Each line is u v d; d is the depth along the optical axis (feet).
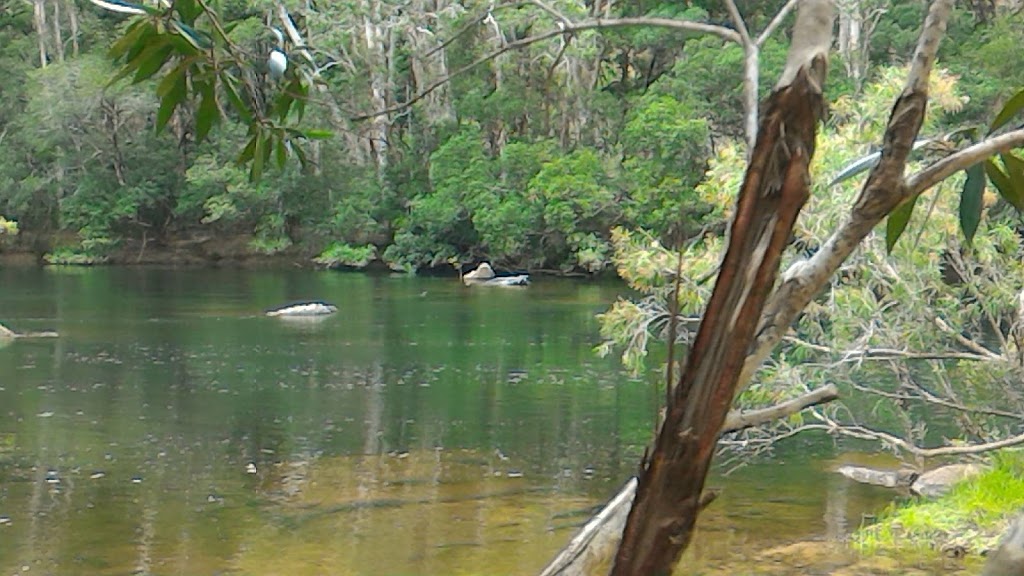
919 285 28.22
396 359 57.11
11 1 132.87
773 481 32.63
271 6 96.17
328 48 107.65
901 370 29.81
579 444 38.29
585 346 61.72
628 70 117.08
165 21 6.81
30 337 63.00
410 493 31.76
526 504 30.66
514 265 112.37
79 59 120.98
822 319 32.35
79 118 121.08
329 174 120.06
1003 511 26.55
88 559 25.77
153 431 39.60
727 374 3.94
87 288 94.02
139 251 125.80
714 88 97.96
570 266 109.50
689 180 94.68
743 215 3.92
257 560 25.72
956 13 88.38
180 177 124.57
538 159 108.47
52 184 125.39
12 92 126.62
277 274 112.16
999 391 30.89
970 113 75.20
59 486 32.14
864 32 93.61
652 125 93.81
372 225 118.93
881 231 27.50
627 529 4.09
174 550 26.48
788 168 3.86
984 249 28.04
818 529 27.53
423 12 110.01
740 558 25.35
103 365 53.78
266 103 8.16
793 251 27.91
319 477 33.63
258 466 34.81
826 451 36.35
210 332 66.69
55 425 40.29
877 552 25.44
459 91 116.47
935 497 29.94
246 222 126.21
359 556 26.05
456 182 111.96
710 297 4.02
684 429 3.99
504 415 43.32
